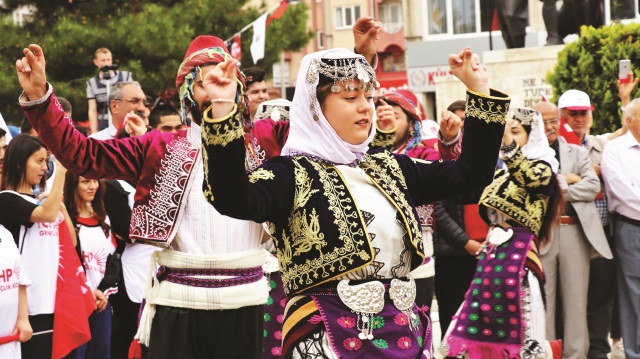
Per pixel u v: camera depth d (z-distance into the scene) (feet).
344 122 13.07
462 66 13.67
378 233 12.83
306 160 12.88
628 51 42.73
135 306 25.30
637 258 28.78
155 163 16.87
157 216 16.89
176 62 68.23
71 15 73.56
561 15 52.29
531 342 24.34
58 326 21.67
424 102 106.32
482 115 13.52
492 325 24.66
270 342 23.73
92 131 45.73
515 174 24.03
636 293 28.84
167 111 27.89
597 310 30.30
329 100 13.08
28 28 74.28
